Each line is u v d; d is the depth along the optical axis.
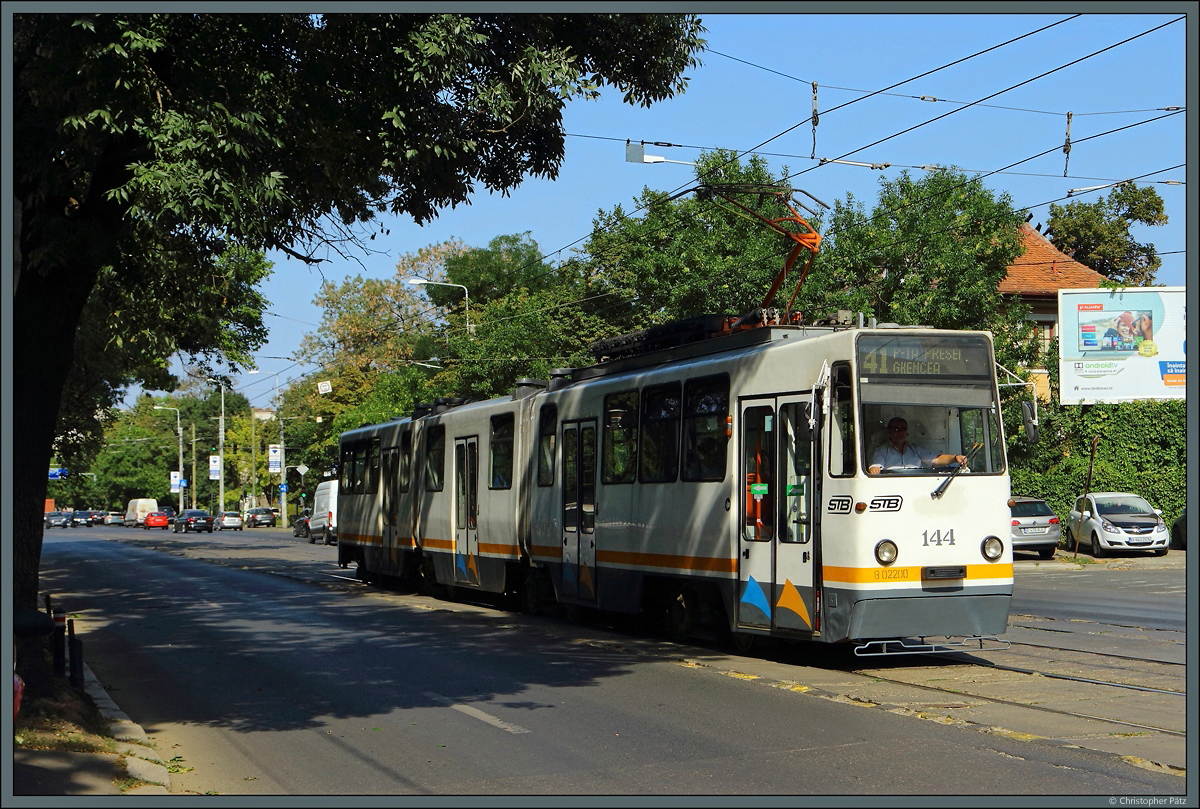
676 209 37.12
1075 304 38.56
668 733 9.34
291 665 13.88
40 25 10.01
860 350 12.13
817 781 7.63
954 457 12.21
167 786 8.01
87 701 10.68
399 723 10.18
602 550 16.77
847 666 12.68
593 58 13.20
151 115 10.22
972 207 34.66
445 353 57.22
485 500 20.77
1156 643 14.16
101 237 11.37
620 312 45.69
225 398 125.00
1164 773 7.63
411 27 11.05
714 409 14.20
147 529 95.81
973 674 11.86
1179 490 37.09
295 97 11.28
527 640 15.73
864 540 11.77
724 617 14.40
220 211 10.29
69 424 37.38
